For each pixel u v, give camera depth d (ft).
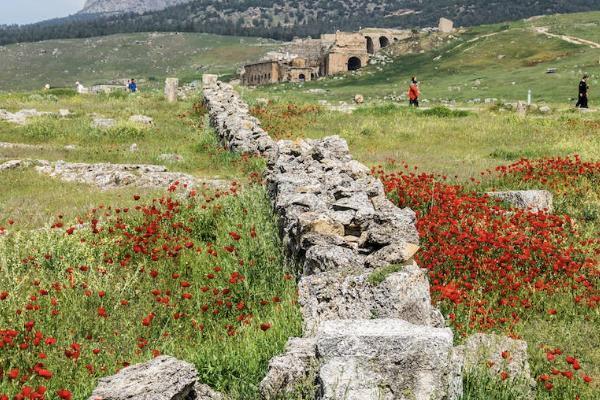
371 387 14.34
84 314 21.74
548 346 21.80
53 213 38.34
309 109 108.88
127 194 44.86
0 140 74.74
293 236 26.50
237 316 22.11
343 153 45.91
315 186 32.14
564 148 67.77
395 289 17.38
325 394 14.24
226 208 36.40
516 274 28.37
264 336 19.06
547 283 27.86
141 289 24.91
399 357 14.51
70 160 61.93
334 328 15.31
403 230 24.72
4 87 634.84
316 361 15.38
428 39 393.09
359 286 18.31
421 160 63.87
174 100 124.36
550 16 406.00
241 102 97.45
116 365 18.26
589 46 280.31
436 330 15.26
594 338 23.07
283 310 20.44
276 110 107.14
